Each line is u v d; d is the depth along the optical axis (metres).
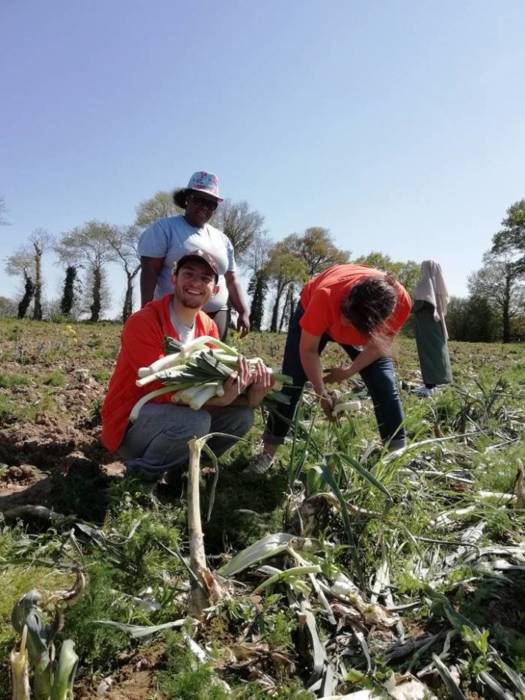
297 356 4.10
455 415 5.41
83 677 2.05
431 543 3.09
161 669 2.13
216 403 3.50
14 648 1.87
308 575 2.64
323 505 3.02
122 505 2.97
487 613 2.51
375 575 2.81
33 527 3.06
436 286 7.09
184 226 4.84
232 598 2.43
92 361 9.93
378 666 2.19
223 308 5.11
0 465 3.98
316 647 2.16
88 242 52.94
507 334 53.78
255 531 3.12
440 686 2.12
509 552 2.94
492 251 53.91
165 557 2.70
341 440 3.66
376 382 3.94
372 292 3.28
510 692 2.10
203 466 3.96
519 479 3.52
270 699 1.97
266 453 3.94
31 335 15.11
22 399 6.10
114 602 2.25
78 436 4.90
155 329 3.52
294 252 66.06
